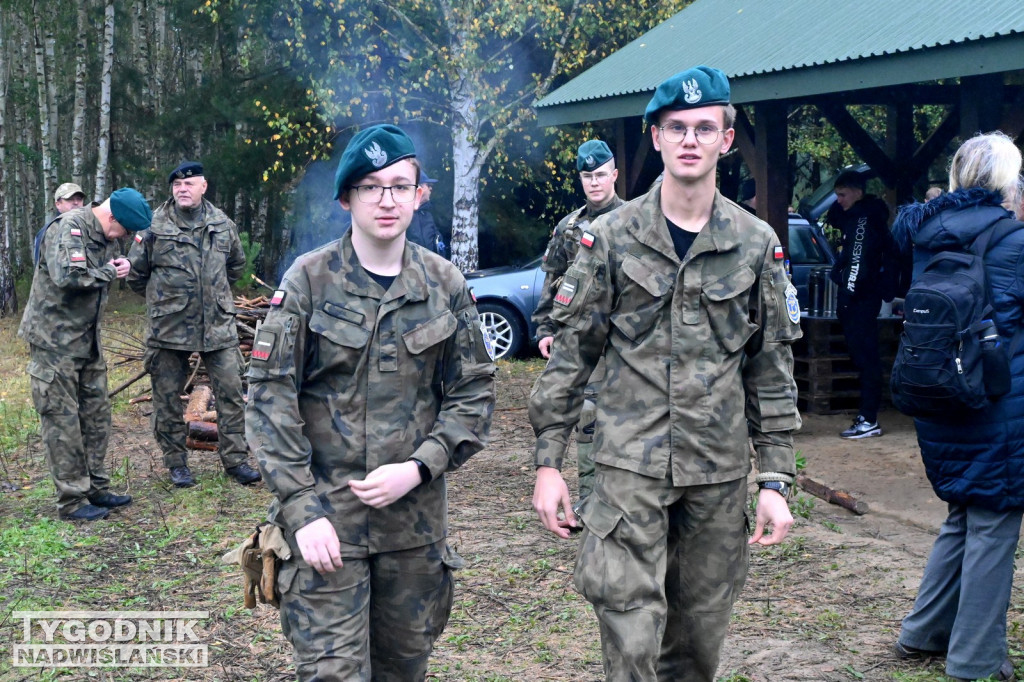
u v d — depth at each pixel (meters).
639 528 2.76
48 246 5.64
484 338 2.80
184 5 18.14
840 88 6.86
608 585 2.75
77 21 22.80
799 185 21.45
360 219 2.65
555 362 2.87
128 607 4.60
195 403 8.18
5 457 7.52
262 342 2.61
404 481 2.63
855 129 10.09
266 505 6.22
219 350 6.59
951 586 3.80
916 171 10.29
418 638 2.81
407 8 15.41
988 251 3.52
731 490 2.84
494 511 6.10
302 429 2.66
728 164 15.86
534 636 4.23
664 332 2.81
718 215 2.82
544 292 5.63
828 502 6.20
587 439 5.14
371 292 2.69
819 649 4.04
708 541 2.86
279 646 4.14
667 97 2.75
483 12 15.02
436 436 2.71
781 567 5.01
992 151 3.57
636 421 2.80
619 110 9.30
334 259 2.70
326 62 16.11
